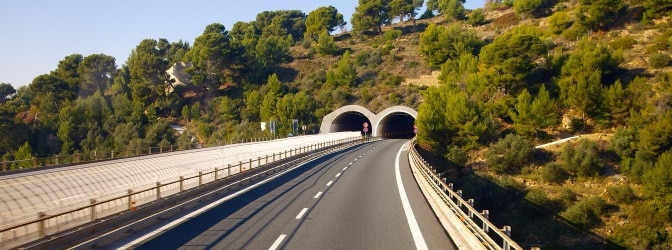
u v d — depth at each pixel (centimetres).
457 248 985
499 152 5381
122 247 1012
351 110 9819
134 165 2778
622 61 6481
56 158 3619
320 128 9856
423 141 6494
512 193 4347
